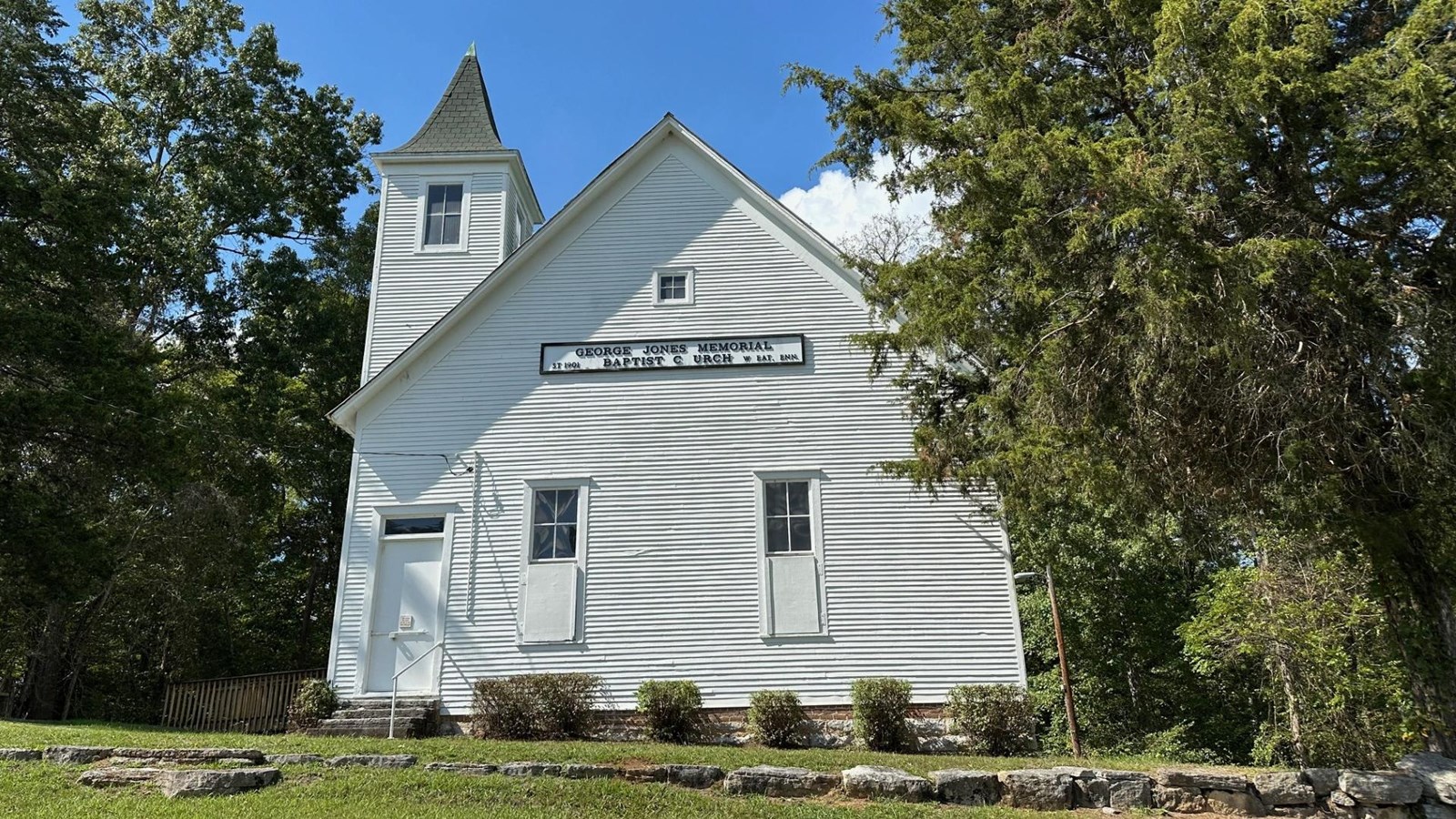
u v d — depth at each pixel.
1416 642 10.06
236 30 27.89
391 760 10.33
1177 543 13.42
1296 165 8.64
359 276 33.06
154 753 10.01
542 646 14.23
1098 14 10.36
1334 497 9.53
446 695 14.09
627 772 10.19
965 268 10.19
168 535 21.66
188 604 23.38
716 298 15.83
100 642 24.09
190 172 26.91
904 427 14.96
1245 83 7.98
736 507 14.77
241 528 24.58
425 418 15.44
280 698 15.29
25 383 18.44
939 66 12.38
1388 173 8.43
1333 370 8.98
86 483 18.81
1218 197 8.59
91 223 19.09
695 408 15.27
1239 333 7.94
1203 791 9.83
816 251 15.95
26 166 19.03
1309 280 8.62
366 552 14.83
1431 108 7.86
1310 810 9.70
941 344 10.43
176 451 18.98
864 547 14.45
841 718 13.70
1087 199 9.12
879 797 9.84
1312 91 8.08
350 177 30.00
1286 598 16.45
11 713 21.83
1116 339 9.04
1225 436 9.41
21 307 17.81
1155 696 28.75
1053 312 9.91
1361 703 16.44
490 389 15.53
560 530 14.84
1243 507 10.35
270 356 27.00
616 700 13.94
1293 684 17.22
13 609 21.02
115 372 18.27
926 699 13.71
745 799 9.68
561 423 15.30
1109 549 26.56
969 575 14.26
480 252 18.19
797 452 14.98
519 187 20.08
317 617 32.31
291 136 29.09
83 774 9.46
